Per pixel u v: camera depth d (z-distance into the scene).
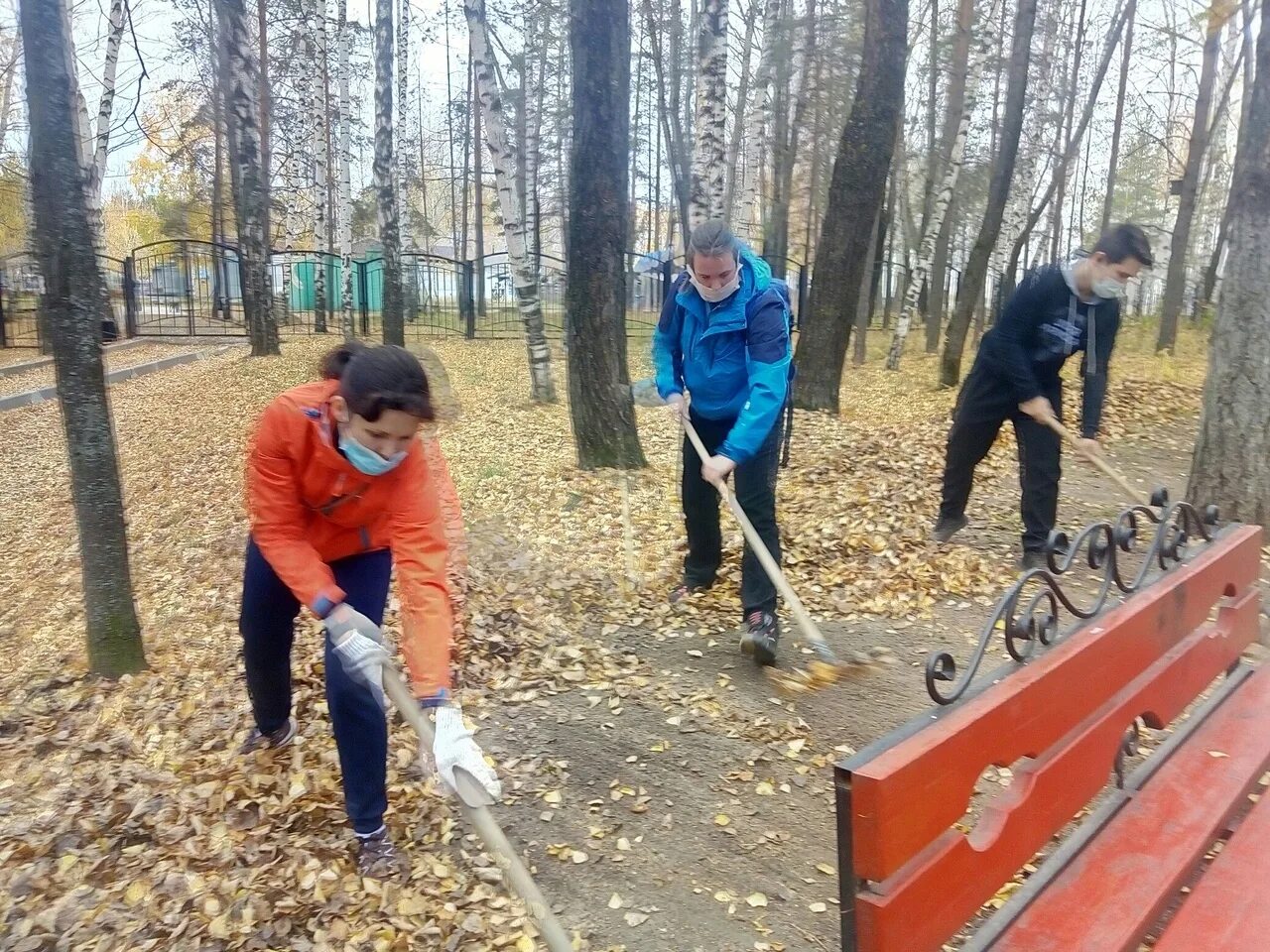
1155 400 11.05
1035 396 5.06
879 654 4.59
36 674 4.94
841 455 8.25
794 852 3.26
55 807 3.33
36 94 4.00
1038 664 2.37
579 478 7.87
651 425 10.46
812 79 18.08
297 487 2.83
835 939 2.89
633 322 21.38
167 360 17.98
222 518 7.82
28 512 9.36
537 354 12.25
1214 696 3.52
